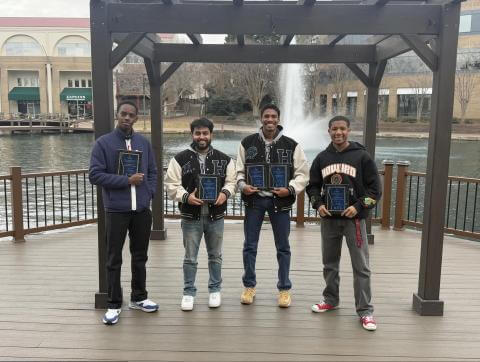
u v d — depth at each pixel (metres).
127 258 4.62
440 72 3.07
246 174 3.30
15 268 4.35
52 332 2.96
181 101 45.44
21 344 2.80
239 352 2.71
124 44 3.17
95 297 3.36
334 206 3.05
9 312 3.29
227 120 39.62
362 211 3.05
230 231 5.92
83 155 22.25
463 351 2.76
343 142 3.07
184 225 3.32
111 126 3.23
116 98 41.91
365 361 2.62
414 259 4.75
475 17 32.03
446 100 3.10
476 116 32.91
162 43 4.87
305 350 2.74
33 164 18.97
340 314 3.28
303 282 3.97
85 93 46.28
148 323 3.10
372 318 3.08
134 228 3.19
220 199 3.21
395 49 4.28
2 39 45.62
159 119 5.23
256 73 35.66
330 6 3.12
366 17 3.11
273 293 3.70
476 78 32.47
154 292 3.70
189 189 3.25
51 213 8.97
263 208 3.32
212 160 3.25
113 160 3.05
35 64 45.62
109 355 2.67
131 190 3.07
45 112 45.91
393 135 29.47
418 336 2.95
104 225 3.31
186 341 2.84
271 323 3.11
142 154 3.11
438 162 3.16
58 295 3.64
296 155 3.28
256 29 3.15
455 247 5.27
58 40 45.78
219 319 3.17
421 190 12.12
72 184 12.84
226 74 38.88
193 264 3.34
